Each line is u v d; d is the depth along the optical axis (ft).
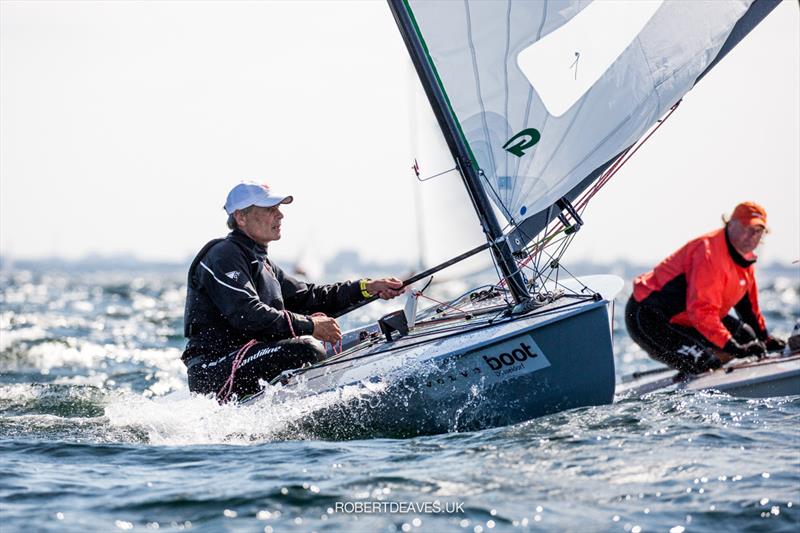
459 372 53.36
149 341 134.62
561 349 53.42
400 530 35.06
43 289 403.95
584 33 57.72
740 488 38.70
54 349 120.98
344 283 66.28
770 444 45.14
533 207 58.13
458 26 56.85
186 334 61.87
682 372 69.87
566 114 57.72
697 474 40.63
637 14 58.29
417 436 53.21
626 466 42.01
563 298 58.29
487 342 52.95
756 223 65.82
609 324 55.93
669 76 59.21
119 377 96.07
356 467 43.96
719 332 66.08
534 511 36.70
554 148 57.77
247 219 61.11
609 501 37.70
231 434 54.34
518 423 52.60
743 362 68.54
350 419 53.88
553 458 43.60
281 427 54.19
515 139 57.62
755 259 68.59
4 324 163.22
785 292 353.72
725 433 47.24
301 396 54.49
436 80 57.62
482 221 58.34
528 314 56.03
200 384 60.44
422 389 53.52
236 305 58.75
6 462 47.52
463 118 57.72
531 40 57.00
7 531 35.91
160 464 46.83
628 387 70.18
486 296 67.51
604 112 58.23
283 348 59.57
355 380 53.93
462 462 43.75
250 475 43.34
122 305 253.44
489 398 53.67
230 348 60.59
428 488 39.75
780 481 39.40
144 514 37.81
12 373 97.96
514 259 58.08
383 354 56.59
